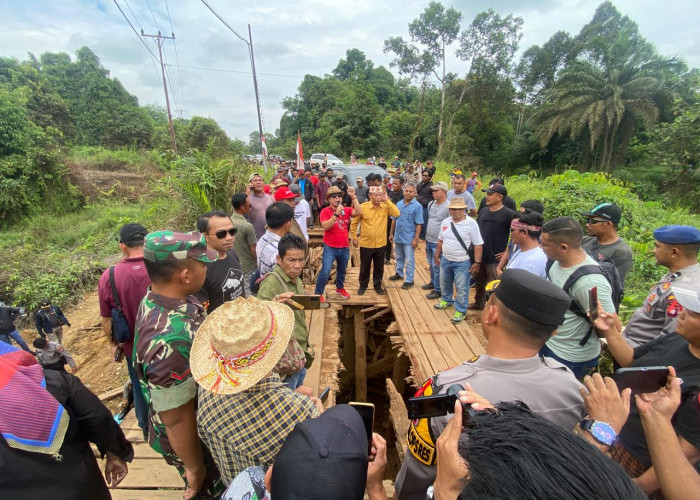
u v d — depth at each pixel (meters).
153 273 1.64
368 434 1.27
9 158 13.23
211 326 1.33
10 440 1.17
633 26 29.70
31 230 12.36
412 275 6.21
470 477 0.72
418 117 34.09
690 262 2.47
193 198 8.68
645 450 1.72
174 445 1.60
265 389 1.34
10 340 4.43
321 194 10.61
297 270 2.66
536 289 1.23
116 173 18.25
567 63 31.77
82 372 4.85
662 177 16.91
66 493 1.33
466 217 4.77
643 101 23.11
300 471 0.89
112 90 32.44
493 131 31.75
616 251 3.32
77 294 7.42
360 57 59.91
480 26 28.62
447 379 1.32
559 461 0.67
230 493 1.15
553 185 12.30
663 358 1.77
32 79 23.42
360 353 5.99
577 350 2.48
